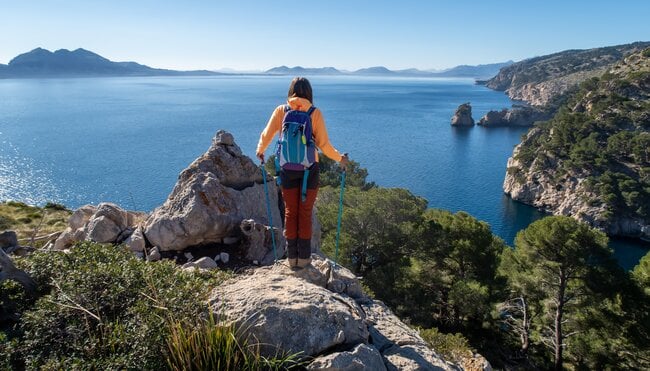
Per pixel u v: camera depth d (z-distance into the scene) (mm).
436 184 109562
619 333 21344
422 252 27156
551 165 99312
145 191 88312
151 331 3887
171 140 157500
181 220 8086
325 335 4137
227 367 3549
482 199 98938
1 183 92812
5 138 159750
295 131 4992
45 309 4332
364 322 4945
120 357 3629
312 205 5570
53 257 5711
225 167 9484
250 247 8148
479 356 12648
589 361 22219
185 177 9117
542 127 125062
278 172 5309
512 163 112625
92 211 10641
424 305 24672
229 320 4113
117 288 4609
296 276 5746
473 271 28031
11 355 3898
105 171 106188
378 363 4090
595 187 85375
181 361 3510
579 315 23344
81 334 4059
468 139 179250
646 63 153625
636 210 79000
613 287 21359
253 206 9219
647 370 20812
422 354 4832
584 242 21672
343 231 24953
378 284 23766
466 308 24172
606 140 105750
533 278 24000
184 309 4207
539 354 26750
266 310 4152
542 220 23250
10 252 8961
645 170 88375
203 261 7430
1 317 4605
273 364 3688
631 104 117625
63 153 130375
